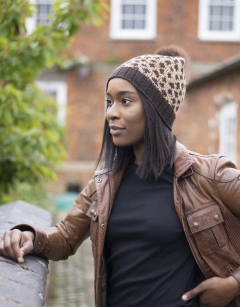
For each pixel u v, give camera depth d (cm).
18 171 361
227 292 148
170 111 160
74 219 171
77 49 1183
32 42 332
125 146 166
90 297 426
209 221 151
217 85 871
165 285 154
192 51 1193
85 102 1187
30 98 430
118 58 1186
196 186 154
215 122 905
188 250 156
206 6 1188
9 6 315
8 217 193
